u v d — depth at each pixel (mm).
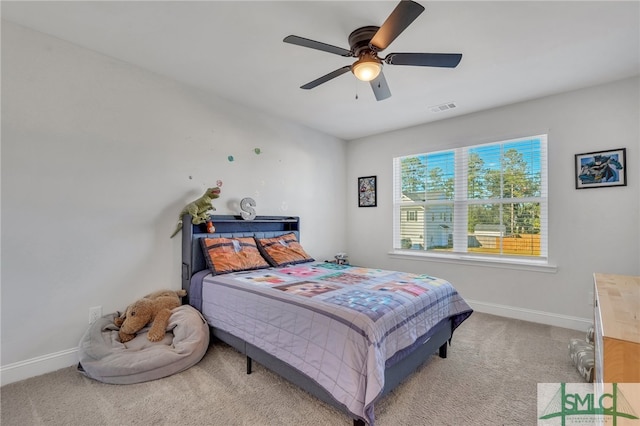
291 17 1899
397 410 1698
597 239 2838
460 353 2412
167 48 2281
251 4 1786
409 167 4223
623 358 931
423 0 1714
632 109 2680
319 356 1604
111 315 2330
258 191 3525
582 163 2902
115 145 2432
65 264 2182
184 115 2867
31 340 2041
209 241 2797
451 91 2984
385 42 1719
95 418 1628
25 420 1607
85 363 2004
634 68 2518
